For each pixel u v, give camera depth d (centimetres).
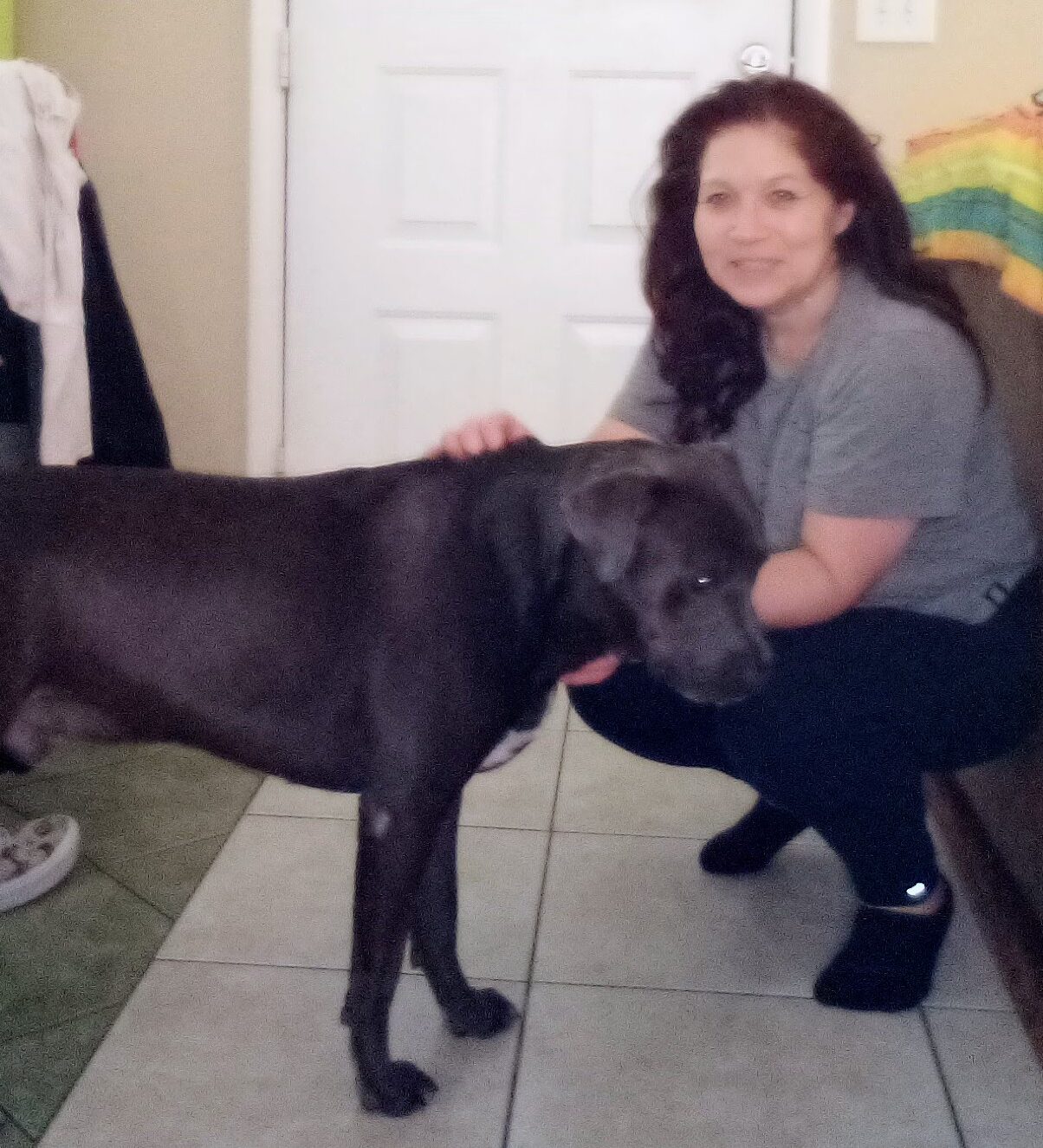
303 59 323
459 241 332
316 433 342
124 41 322
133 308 335
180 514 143
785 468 172
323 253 333
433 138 326
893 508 157
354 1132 148
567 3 319
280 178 327
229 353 337
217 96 324
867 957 172
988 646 168
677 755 194
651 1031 167
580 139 325
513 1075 158
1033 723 177
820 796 168
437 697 140
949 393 156
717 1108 152
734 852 204
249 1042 163
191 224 331
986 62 309
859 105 313
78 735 148
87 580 139
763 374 177
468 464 147
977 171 218
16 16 321
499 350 336
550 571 145
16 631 136
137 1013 169
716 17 317
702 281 178
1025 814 184
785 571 160
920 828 171
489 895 199
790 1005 172
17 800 228
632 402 195
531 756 250
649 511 142
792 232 159
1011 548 171
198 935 187
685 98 321
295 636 142
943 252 230
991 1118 151
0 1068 157
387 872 143
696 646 143
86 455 246
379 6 321
